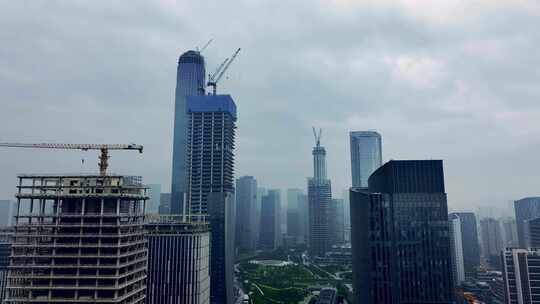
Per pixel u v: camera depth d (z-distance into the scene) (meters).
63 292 176.00
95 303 173.50
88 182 194.25
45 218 190.00
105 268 178.12
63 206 191.38
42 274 178.00
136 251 196.62
